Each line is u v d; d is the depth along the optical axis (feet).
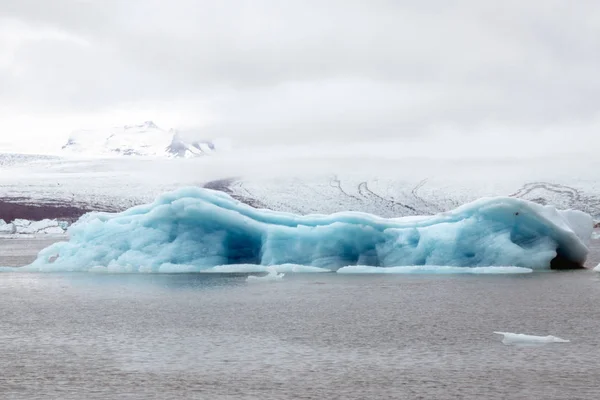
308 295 116.06
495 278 134.92
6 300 116.88
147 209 156.97
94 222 160.76
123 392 59.77
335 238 147.74
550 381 61.98
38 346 78.48
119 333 85.46
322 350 74.74
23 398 58.54
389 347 75.97
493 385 61.00
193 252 147.84
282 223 151.02
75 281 139.95
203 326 89.30
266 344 77.92
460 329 86.02
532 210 138.21
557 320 91.71
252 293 118.73
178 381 62.80
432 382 62.08
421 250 143.74
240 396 58.39
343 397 58.08
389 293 117.80
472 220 142.00
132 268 149.07
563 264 153.07
